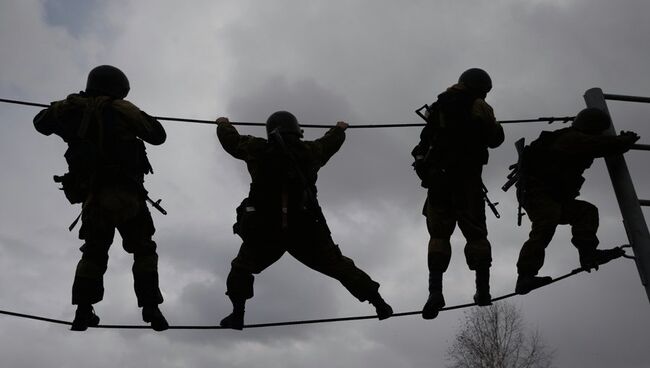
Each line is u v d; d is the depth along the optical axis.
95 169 6.57
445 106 7.10
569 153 7.41
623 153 7.43
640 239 7.29
